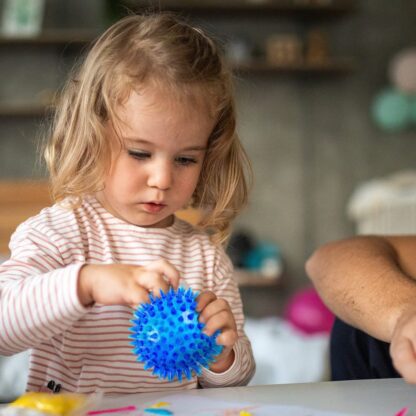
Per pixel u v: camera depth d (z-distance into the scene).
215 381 0.87
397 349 0.63
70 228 0.92
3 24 4.13
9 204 3.72
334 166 4.56
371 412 0.64
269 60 4.26
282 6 4.27
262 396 0.70
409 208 4.12
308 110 4.55
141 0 3.99
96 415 0.63
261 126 4.52
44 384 0.88
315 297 3.67
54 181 0.96
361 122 4.56
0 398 2.18
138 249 0.95
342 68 4.34
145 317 0.70
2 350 0.77
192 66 0.90
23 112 4.09
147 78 0.86
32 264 0.85
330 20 4.53
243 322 1.00
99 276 0.72
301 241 4.55
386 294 0.80
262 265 4.19
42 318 0.72
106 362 0.88
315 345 2.90
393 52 4.58
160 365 0.69
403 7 4.59
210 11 4.35
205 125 0.89
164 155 0.86
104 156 0.89
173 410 0.65
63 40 4.03
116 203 0.92
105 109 0.89
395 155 4.58
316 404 0.67
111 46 0.94
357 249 0.94
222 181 1.03
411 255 0.99
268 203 4.53
